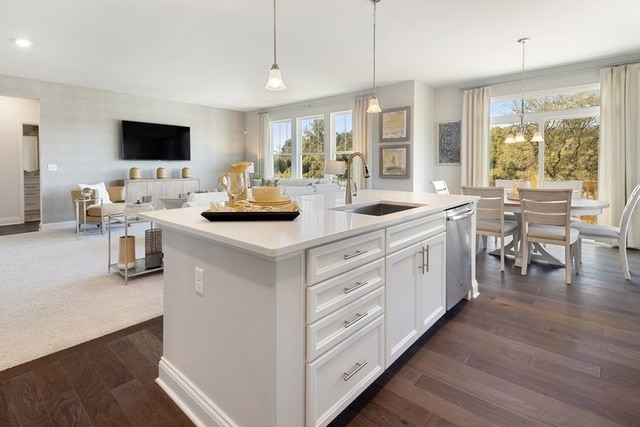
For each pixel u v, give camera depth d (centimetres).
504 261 400
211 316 154
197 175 833
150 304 286
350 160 266
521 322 256
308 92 694
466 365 202
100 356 211
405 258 199
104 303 287
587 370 196
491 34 398
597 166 507
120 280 342
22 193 713
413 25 372
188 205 378
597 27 380
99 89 671
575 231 357
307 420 139
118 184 702
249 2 320
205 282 155
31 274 359
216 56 470
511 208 385
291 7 330
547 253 405
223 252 145
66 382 185
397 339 195
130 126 707
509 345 224
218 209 178
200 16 348
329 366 147
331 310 146
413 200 274
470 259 296
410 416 162
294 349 132
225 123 881
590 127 511
